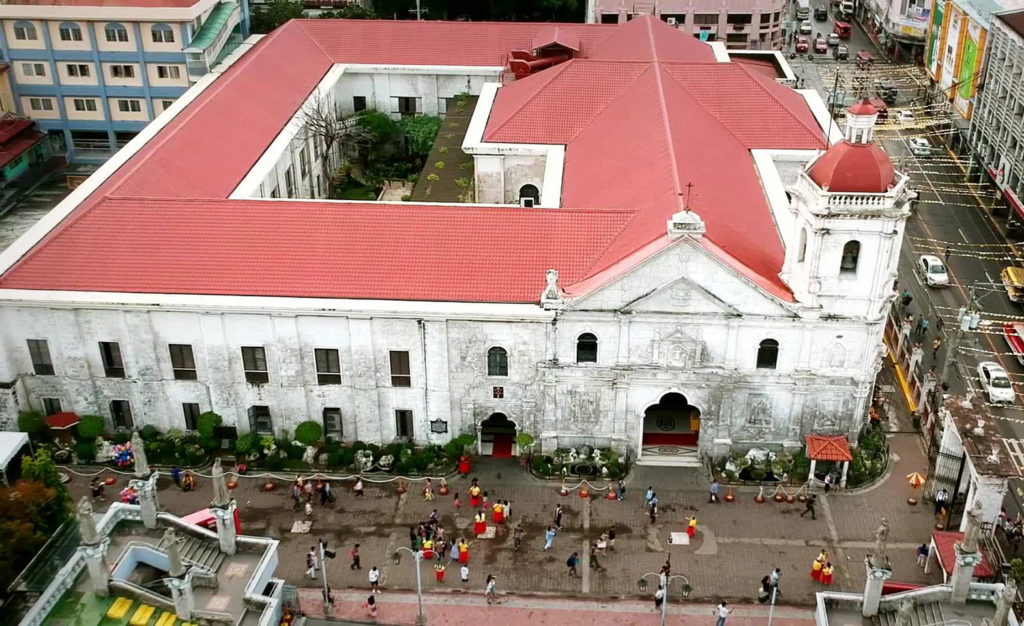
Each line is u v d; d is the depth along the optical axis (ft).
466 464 248.73
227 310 237.66
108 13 389.60
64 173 407.23
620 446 250.57
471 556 225.97
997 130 376.48
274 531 232.94
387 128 382.22
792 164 307.78
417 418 252.42
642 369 239.30
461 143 348.38
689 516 236.43
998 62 375.86
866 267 225.15
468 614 211.61
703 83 323.16
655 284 228.22
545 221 253.24
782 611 211.20
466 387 247.09
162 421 257.14
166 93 405.39
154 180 273.95
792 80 378.94
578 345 239.09
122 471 250.16
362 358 244.22
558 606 213.46
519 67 368.89
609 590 217.36
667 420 264.93
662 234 230.07
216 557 201.77
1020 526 225.56
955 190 394.32
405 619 210.18
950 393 278.87
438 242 249.55
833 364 237.86
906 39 517.14
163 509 238.27
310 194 352.90
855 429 244.83
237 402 252.83
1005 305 321.52
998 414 273.95
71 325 243.40
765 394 242.37
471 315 234.58
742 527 233.14
